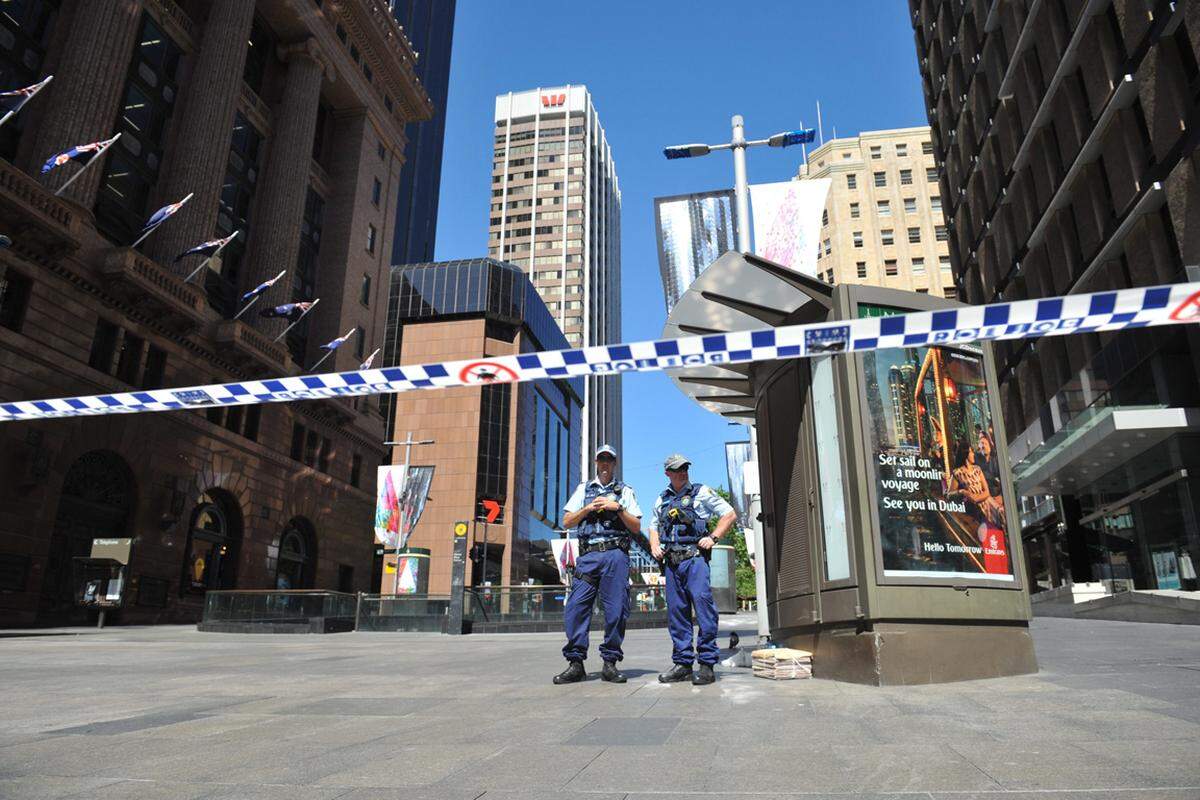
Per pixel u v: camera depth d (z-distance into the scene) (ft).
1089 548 87.25
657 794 7.45
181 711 14.28
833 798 7.15
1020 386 101.30
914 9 150.30
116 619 82.84
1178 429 64.34
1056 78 81.10
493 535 230.68
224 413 104.06
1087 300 13.84
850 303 18.88
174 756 9.93
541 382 282.15
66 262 79.51
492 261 256.52
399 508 126.21
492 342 251.39
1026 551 111.04
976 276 119.03
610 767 8.66
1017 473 91.35
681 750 9.50
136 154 98.22
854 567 16.83
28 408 20.62
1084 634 35.29
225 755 9.95
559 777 8.23
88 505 81.87
